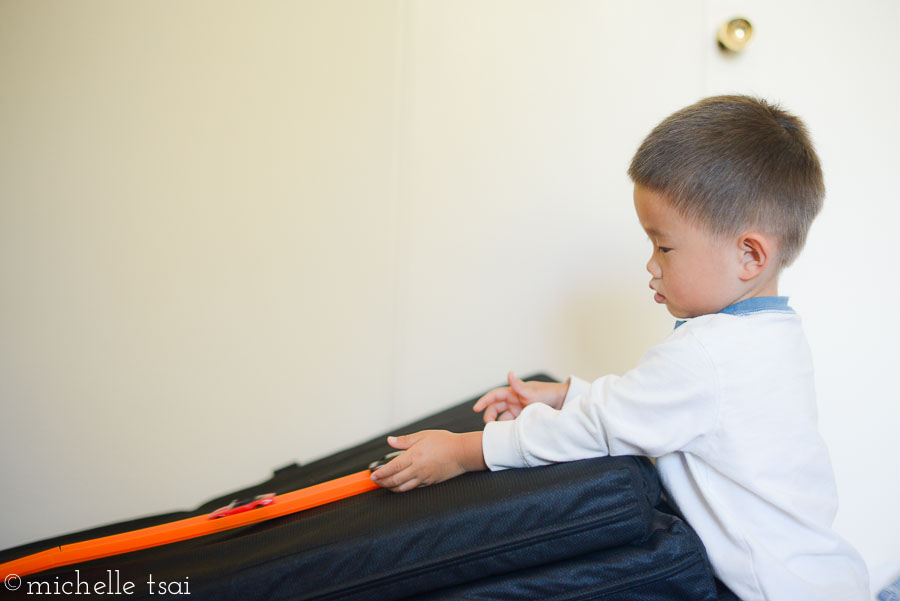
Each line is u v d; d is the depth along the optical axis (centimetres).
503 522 57
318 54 119
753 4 118
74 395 120
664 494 72
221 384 123
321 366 124
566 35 120
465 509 57
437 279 124
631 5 119
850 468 124
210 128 119
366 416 126
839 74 120
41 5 113
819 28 119
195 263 120
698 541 60
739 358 59
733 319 62
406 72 120
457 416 101
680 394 59
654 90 121
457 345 126
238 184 120
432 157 122
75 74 115
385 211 122
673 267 65
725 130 63
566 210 124
